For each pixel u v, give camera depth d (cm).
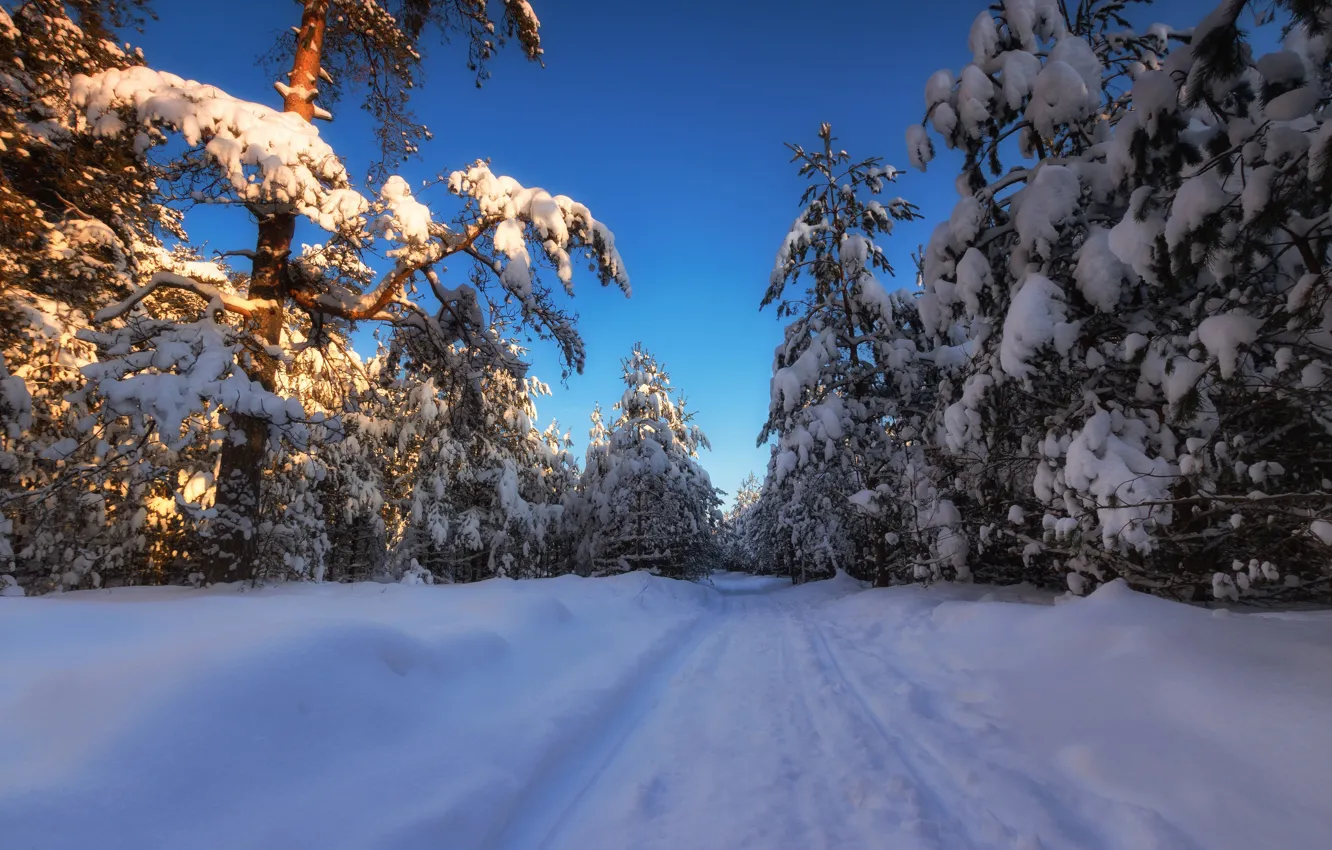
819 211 1525
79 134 745
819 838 240
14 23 748
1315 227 341
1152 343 529
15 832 162
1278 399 443
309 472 1240
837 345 1509
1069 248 648
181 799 200
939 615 669
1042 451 620
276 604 534
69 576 840
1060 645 428
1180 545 569
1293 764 233
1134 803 242
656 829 253
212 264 1176
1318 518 385
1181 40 693
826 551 1594
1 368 650
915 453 1185
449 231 881
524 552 1809
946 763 306
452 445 1636
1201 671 318
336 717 279
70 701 230
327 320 1114
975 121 692
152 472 721
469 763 289
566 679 462
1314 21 284
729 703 446
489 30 1056
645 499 2072
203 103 686
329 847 204
